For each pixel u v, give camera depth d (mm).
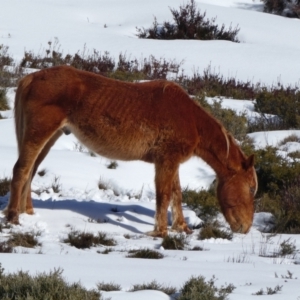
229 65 105062
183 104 36625
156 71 86750
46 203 40125
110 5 155250
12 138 53406
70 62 87000
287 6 182500
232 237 37188
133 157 36625
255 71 102000
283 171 46562
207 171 50719
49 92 35250
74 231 34250
